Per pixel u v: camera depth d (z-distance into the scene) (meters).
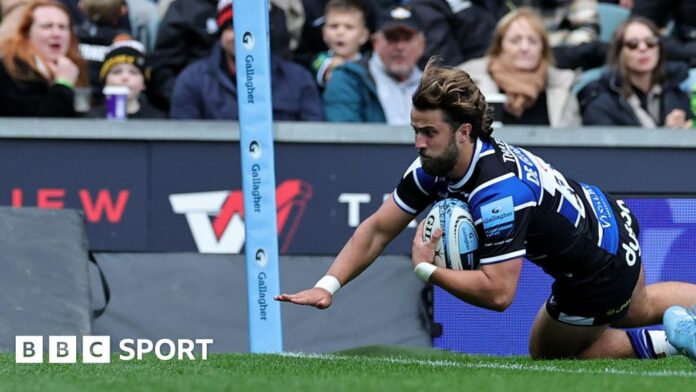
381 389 11.47
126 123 22.69
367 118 27.39
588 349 17.59
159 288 22.03
